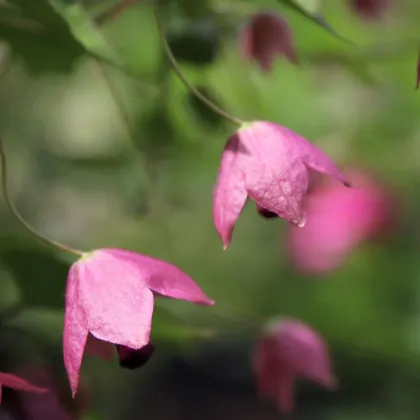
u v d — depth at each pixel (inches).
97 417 19.0
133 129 20.2
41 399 18.0
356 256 27.7
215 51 18.6
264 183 16.6
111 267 16.5
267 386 19.3
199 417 33.5
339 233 25.7
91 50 17.1
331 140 26.1
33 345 18.2
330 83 25.2
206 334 18.1
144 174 20.6
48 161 22.3
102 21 18.0
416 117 27.1
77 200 27.1
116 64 17.2
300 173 16.6
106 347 17.0
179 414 33.3
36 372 18.1
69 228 27.3
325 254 26.0
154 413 32.5
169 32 18.6
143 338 16.1
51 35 18.0
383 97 26.5
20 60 18.6
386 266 27.6
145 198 20.6
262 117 21.3
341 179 16.7
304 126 23.9
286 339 19.1
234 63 20.7
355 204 25.9
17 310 18.1
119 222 27.0
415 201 27.5
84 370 19.4
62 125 28.4
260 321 19.2
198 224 27.7
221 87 20.9
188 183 22.3
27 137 26.0
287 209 16.6
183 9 18.5
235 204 16.6
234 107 21.1
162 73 18.9
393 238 27.2
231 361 34.3
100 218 27.2
